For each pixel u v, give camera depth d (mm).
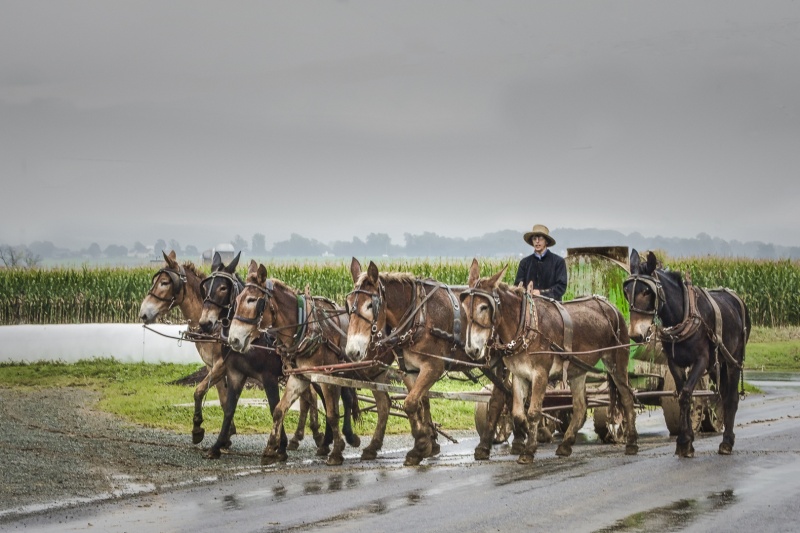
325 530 8281
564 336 12641
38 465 11891
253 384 21281
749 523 8359
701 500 9375
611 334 13547
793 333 38812
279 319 12438
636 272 12820
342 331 13109
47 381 22812
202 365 25422
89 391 21062
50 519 8969
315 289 37844
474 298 11891
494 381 12727
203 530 8391
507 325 12109
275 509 9242
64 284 36875
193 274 14391
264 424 16359
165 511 9273
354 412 14070
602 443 15016
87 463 12164
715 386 14078
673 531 8094
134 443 13961
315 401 13820
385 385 12578
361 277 11961
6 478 11008
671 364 13000
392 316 12219
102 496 10141
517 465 11977
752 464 11594
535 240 14438
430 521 8555
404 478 11016
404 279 12320
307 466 12398
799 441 13938
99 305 36531
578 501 9383
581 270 15742
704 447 13531
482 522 8484
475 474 11227
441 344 12398
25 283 36500
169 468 11984
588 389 15148
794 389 23703
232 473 11648
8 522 8859
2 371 24562
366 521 8602
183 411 17359
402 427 16500
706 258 45719
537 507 9102
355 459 13156
